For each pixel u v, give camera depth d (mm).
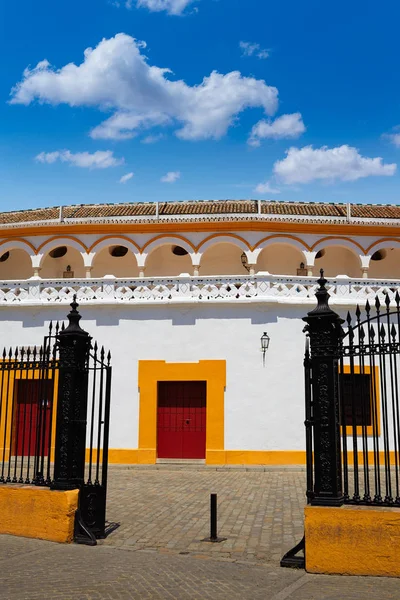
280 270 27141
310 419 7934
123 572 7156
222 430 17703
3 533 9281
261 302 18125
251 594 6379
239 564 7684
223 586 6672
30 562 7559
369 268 27516
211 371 18047
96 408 18375
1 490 9430
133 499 12414
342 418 8172
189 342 18328
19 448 17781
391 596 6227
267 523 10078
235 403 17812
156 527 9867
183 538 9141
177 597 6238
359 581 6848
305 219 25031
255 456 17453
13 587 6512
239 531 9555
